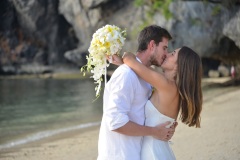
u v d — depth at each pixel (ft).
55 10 149.59
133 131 11.18
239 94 63.72
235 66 98.99
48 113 62.75
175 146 29.07
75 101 77.77
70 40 154.10
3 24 152.97
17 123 53.78
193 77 11.67
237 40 86.43
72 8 139.23
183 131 34.91
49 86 110.52
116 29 12.14
